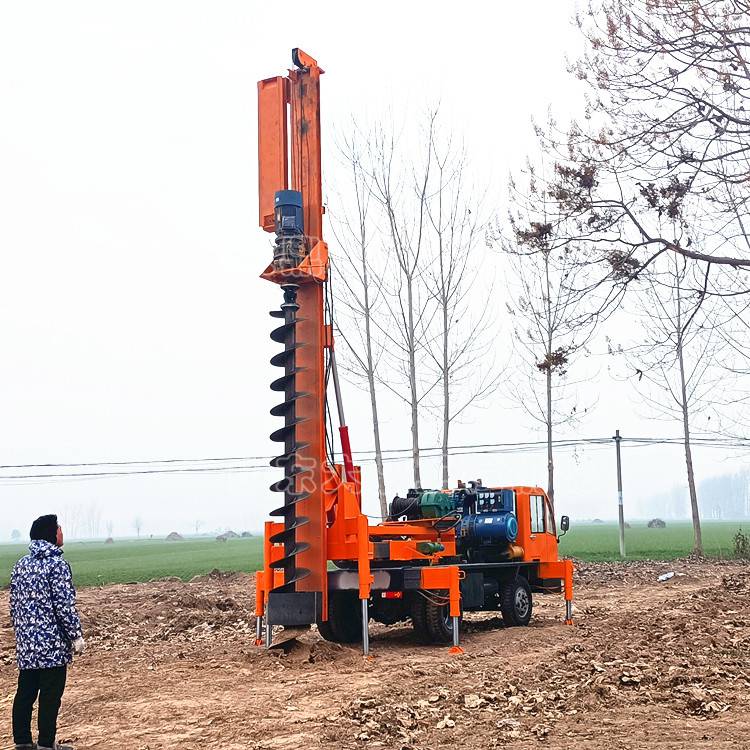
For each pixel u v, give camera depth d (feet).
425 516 51.80
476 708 31.63
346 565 48.47
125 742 28.86
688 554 140.46
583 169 37.17
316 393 44.98
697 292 37.52
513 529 56.18
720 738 26.76
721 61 34.99
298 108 47.44
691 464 120.06
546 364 38.93
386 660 42.50
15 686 40.01
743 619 49.06
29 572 27.84
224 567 154.81
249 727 29.94
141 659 45.39
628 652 39.55
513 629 54.65
